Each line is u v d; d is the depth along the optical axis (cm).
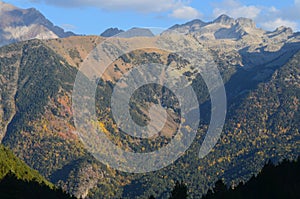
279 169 10856
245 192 10644
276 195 10212
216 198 10381
